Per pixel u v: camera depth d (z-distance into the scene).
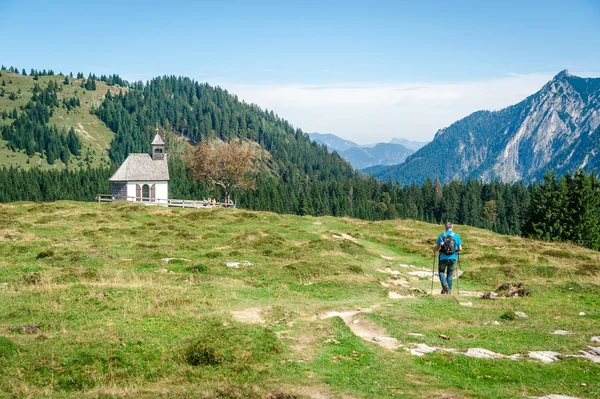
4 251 34.69
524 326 18.39
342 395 11.41
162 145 101.00
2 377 13.05
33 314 18.88
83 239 41.59
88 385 13.11
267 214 65.12
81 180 198.75
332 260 36.16
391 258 42.16
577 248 50.06
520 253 44.53
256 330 16.38
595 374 13.05
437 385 12.18
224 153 105.56
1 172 194.00
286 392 11.55
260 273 30.11
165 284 25.41
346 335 16.70
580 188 89.81
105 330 16.83
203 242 42.84
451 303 22.41
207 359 14.57
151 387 12.88
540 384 12.30
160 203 92.25
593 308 21.81
